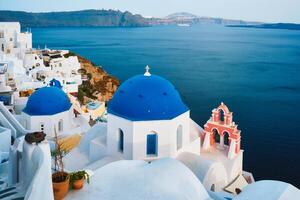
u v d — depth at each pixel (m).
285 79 133.62
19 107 43.84
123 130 23.89
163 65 171.12
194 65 170.62
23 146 13.71
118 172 16.30
